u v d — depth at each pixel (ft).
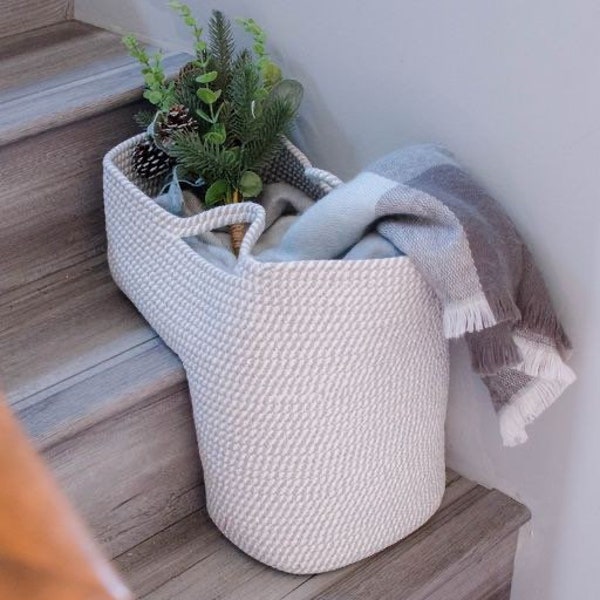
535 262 3.31
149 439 3.59
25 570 0.99
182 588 3.49
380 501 3.49
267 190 3.79
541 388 3.31
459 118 3.32
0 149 3.79
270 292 2.99
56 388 3.43
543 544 3.86
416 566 3.57
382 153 3.67
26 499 0.97
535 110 3.08
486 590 3.89
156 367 3.51
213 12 3.78
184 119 3.57
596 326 3.24
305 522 3.40
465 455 3.99
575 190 3.09
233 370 3.17
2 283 3.99
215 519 3.65
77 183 4.06
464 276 2.97
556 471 3.65
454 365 3.80
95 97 3.93
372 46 3.49
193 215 3.64
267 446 3.26
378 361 3.20
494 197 3.34
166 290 3.47
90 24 4.75
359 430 3.29
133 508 3.65
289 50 3.83
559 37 2.92
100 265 4.16
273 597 3.44
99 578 1.01
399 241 3.11
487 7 3.06
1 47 4.50
